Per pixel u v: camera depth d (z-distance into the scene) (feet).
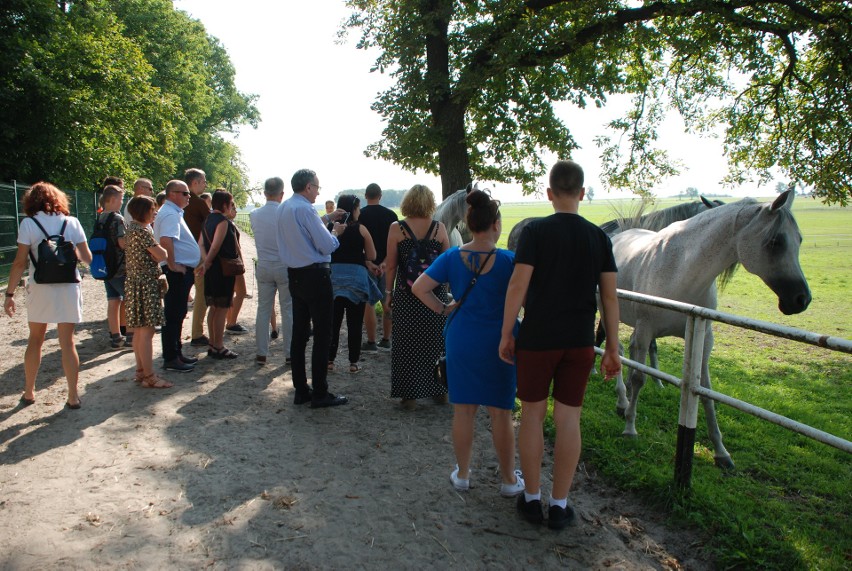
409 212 15.87
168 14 96.07
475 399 11.26
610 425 15.79
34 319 15.56
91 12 69.67
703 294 14.65
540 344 9.82
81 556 9.50
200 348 23.47
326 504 11.41
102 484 11.94
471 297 11.17
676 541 10.46
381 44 47.96
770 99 41.98
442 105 42.04
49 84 54.95
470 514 11.18
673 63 45.14
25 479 12.05
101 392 17.52
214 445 14.06
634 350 15.26
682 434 11.69
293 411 16.53
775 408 19.20
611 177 49.93
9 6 55.93
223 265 20.76
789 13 38.09
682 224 15.02
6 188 44.19
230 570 9.27
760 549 9.75
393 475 12.76
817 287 53.52
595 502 11.85
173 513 10.91
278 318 31.58
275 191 20.16
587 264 9.74
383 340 24.36
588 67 40.88
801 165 40.91
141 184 22.94
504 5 38.88
